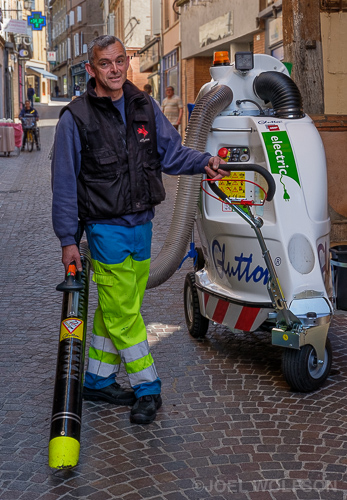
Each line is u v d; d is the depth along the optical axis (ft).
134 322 12.54
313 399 13.30
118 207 11.93
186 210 15.37
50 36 311.47
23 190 43.65
